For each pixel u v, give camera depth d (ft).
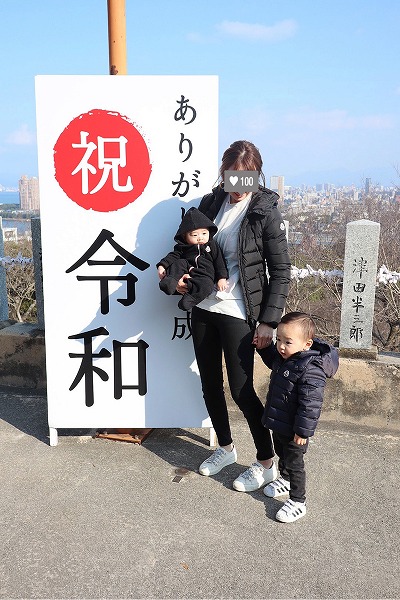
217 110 9.57
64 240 9.95
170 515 8.47
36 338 13.20
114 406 10.48
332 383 11.55
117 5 10.23
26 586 6.98
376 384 11.34
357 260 11.21
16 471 9.70
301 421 7.80
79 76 9.45
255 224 8.23
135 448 10.58
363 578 7.18
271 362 8.79
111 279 10.10
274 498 8.99
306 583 7.08
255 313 8.57
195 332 9.18
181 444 10.78
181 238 8.77
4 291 14.33
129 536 7.97
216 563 7.43
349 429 11.38
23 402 12.69
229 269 8.63
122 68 10.58
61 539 7.88
